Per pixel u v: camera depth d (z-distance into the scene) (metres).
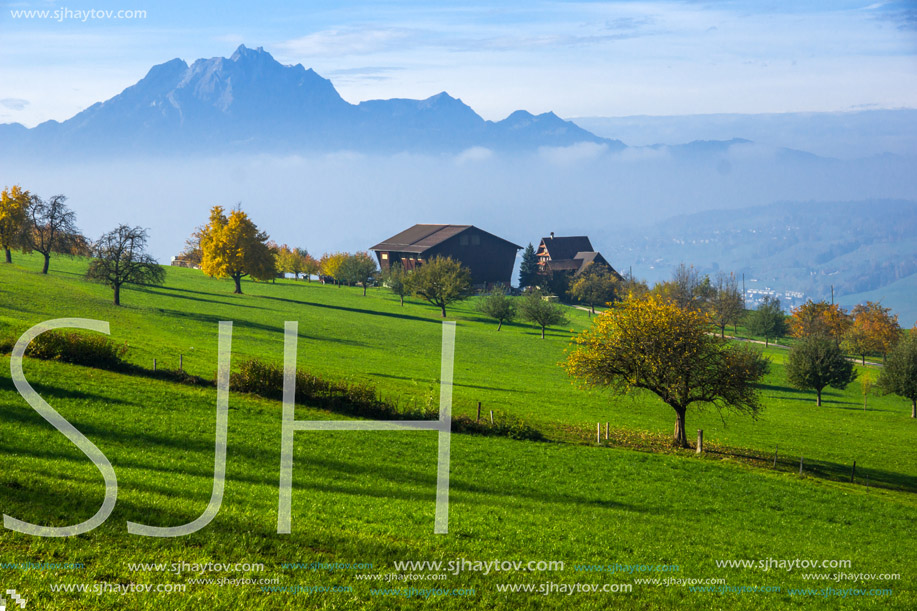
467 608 18.31
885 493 44.75
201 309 101.06
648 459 45.00
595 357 53.06
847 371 86.69
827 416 79.06
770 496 39.03
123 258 93.81
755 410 53.00
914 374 82.81
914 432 71.69
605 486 37.56
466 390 67.81
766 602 21.92
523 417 56.50
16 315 70.69
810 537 31.92
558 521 28.97
